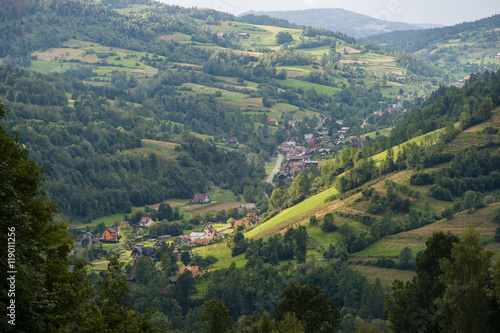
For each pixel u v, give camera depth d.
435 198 153.50
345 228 144.38
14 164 29.61
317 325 59.72
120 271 34.50
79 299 29.70
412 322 50.38
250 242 153.50
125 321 32.53
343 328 95.88
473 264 43.78
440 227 133.00
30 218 28.67
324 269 119.75
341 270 117.56
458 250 44.62
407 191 156.75
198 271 138.38
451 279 44.66
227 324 59.09
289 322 53.84
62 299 28.42
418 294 50.66
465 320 42.84
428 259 51.41
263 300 112.25
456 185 155.00
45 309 26.34
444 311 45.03
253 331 58.22
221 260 152.50
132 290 121.00
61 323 27.42
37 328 25.55
